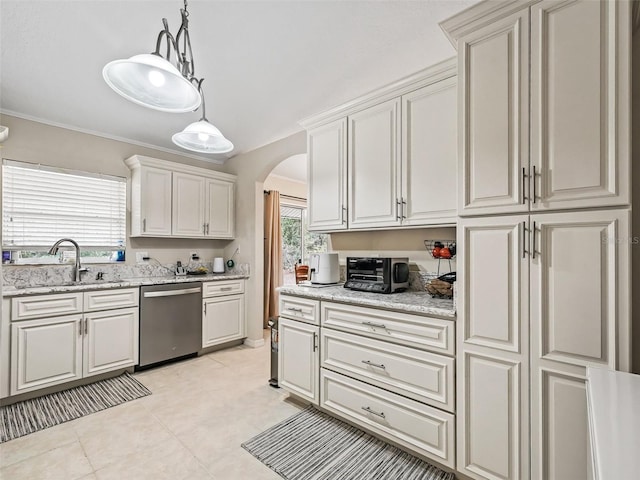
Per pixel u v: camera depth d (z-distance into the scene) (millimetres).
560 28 1285
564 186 1271
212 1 1569
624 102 1165
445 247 2236
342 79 2344
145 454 1845
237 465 1757
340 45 1951
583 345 1234
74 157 3139
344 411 2059
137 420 2201
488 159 1450
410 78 2020
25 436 2012
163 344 3164
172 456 1828
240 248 4102
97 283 2926
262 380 2879
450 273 2102
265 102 2695
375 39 1896
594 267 1218
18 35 1817
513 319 1384
